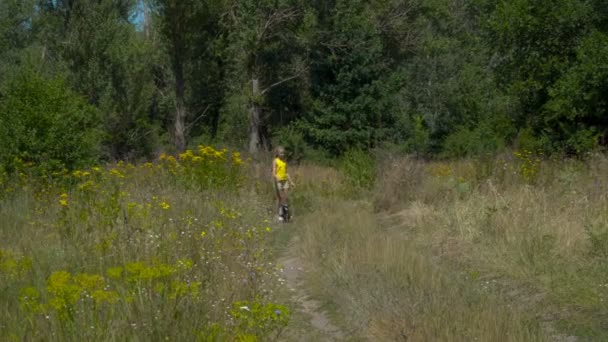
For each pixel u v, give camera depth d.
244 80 33.59
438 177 15.12
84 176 12.64
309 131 32.53
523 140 18.44
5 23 38.12
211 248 7.96
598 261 7.52
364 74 32.38
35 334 4.52
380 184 15.12
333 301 7.49
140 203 10.40
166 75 37.59
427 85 36.19
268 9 31.53
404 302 6.66
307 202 15.93
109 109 30.62
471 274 7.83
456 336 5.79
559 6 17.03
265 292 7.00
